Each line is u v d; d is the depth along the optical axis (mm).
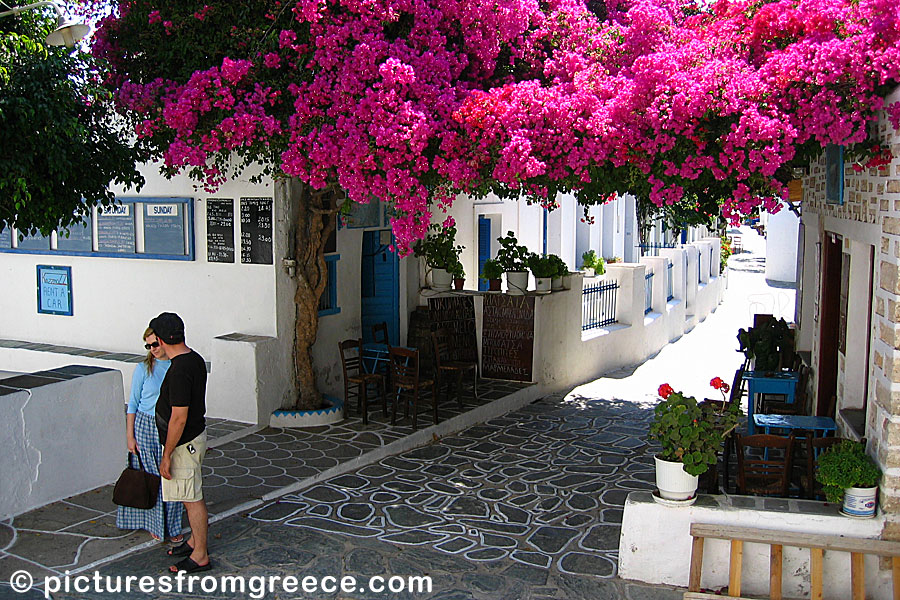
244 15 7949
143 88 8047
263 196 10203
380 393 11398
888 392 5973
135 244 11195
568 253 17281
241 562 6680
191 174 8977
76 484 7684
